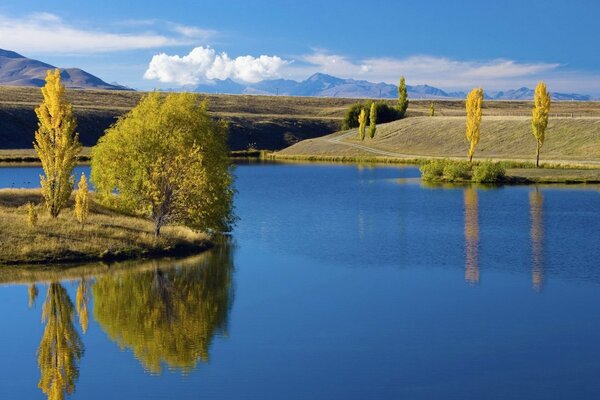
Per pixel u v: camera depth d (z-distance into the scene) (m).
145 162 44.56
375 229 51.91
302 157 141.38
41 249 38.94
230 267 38.69
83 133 168.38
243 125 195.38
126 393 21.14
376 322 28.09
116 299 31.94
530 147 121.25
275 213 61.59
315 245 45.47
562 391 21.08
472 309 29.81
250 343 25.72
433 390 21.19
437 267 38.34
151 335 26.77
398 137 153.88
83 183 42.81
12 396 20.92
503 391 21.09
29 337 26.58
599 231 49.56
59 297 32.19
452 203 67.38
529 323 27.75
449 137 143.25
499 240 46.44
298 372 22.75
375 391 21.14
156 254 41.56
